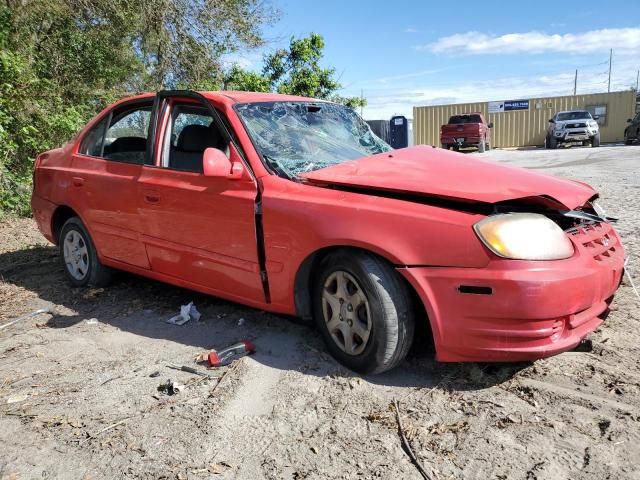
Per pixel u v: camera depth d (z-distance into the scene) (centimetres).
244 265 369
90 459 261
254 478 243
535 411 281
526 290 272
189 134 417
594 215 321
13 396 322
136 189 436
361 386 314
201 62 1387
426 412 286
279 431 276
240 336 395
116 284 527
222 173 359
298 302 351
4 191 891
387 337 304
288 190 350
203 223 388
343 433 272
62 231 530
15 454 266
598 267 299
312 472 245
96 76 1205
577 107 3331
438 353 298
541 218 296
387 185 321
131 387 328
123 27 1222
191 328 416
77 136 530
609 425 265
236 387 320
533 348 279
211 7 1359
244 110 398
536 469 239
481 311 281
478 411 284
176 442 271
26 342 405
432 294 291
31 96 950
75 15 1143
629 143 2709
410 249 295
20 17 979
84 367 359
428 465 246
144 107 461
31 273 592
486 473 238
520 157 2238
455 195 298
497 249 277
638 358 329
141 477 247
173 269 423
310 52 1844
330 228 319
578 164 1655
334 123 446
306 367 340
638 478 230
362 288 312
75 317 454
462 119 2814
